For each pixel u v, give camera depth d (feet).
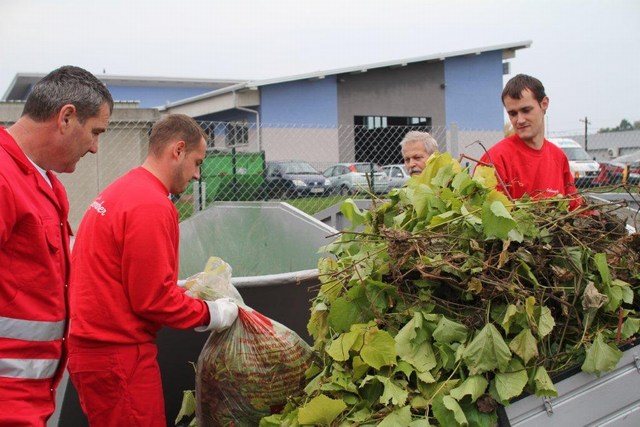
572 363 8.12
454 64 99.76
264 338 8.97
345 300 8.26
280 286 10.41
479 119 101.30
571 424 7.97
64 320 7.63
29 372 7.15
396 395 7.40
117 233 8.40
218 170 26.35
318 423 7.61
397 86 97.30
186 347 10.37
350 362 8.00
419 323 7.77
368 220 9.23
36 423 7.07
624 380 8.36
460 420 7.14
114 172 23.29
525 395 7.68
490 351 7.45
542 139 11.74
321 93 92.84
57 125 7.23
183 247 15.56
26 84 124.98
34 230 7.01
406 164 13.50
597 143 65.51
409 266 8.12
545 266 8.25
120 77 153.99
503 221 7.79
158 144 9.01
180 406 10.61
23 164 7.06
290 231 14.08
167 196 8.99
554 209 8.81
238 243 14.93
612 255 8.71
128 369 8.57
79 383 8.68
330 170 27.86
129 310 8.54
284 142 53.67
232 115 93.04
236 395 8.98
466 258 7.91
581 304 8.22
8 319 6.98
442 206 8.60
